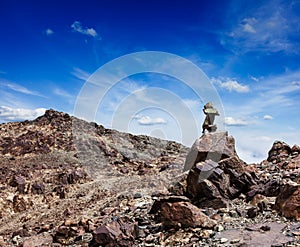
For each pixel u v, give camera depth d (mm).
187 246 10922
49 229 18078
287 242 9914
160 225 12961
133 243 11852
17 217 25391
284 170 18547
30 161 47188
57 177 35531
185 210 12234
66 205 25250
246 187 15586
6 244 16922
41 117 77062
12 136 64438
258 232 10969
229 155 17594
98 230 11953
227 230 11625
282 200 12617
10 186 32906
